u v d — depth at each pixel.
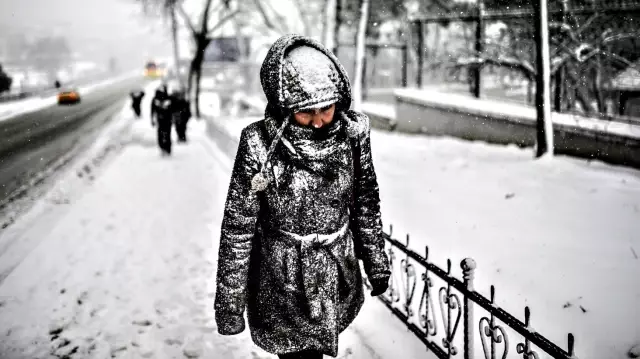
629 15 10.18
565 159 8.65
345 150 1.85
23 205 8.30
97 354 3.48
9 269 5.17
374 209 2.08
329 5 17.92
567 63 11.14
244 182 1.86
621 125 8.23
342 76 1.82
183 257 5.36
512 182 7.42
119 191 8.91
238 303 1.93
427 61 15.29
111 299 4.38
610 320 3.48
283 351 2.06
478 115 11.37
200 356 3.38
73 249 5.77
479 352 3.24
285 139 1.80
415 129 14.26
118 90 56.81
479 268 4.62
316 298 1.93
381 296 3.85
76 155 14.18
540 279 4.21
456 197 6.99
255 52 39.91
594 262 4.41
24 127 23.27
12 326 3.92
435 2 18.11
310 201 1.85
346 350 3.25
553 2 10.43
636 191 6.44
